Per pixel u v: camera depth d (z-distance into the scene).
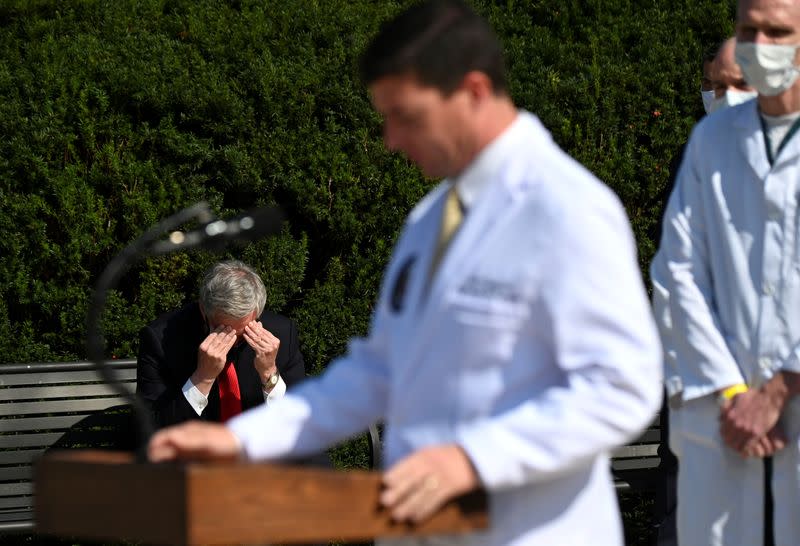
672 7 24.42
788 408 13.16
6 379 20.25
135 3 23.45
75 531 7.97
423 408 8.70
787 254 13.33
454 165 8.75
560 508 8.62
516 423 8.19
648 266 22.98
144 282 21.72
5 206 21.12
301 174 21.89
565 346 8.19
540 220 8.23
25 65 21.86
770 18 13.25
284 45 22.67
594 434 8.13
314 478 7.79
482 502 8.27
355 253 22.27
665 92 23.06
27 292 21.28
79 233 21.27
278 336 19.73
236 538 7.53
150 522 7.59
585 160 22.83
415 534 8.12
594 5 24.23
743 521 13.62
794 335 13.24
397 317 9.08
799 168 13.38
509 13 24.39
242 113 21.75
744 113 13.91
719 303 13.79
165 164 21.77
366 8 23.77
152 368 19.41
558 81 22.95
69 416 20.39
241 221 9.35
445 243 8.80
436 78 8.39
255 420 9.35
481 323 8.35
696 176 14.19
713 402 13.62
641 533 22.59
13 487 20.23
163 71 21.88
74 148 21.47
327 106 22.16
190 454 8.91
